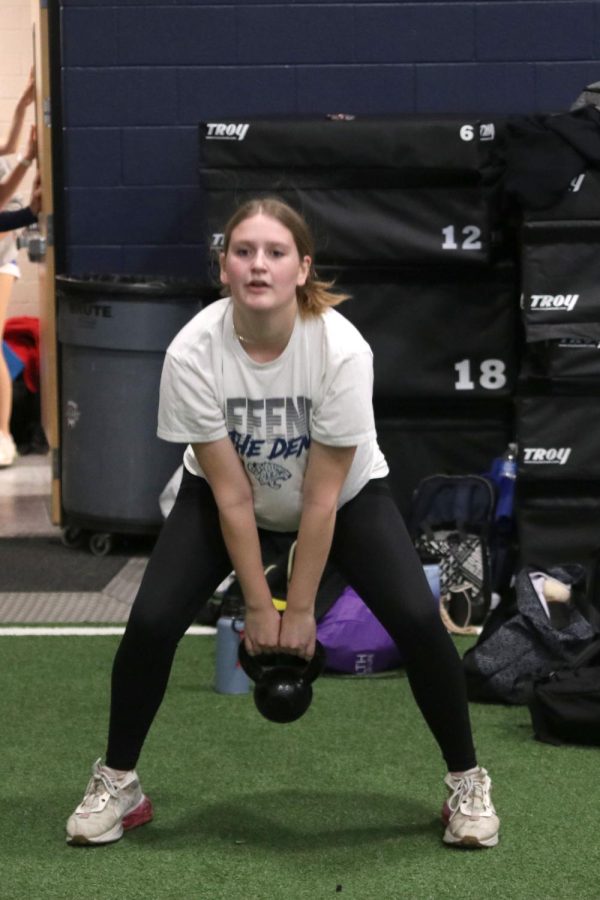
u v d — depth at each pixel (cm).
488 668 1115
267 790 930
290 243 746
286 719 816
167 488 1516
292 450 778
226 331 768
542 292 1370
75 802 911
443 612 1338
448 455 1517
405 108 1638
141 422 1556
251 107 1644
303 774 960
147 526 1569
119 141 1653
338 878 791
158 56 1636
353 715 1086
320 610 1185
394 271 1463
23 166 1739
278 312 743
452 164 1411
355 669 1183
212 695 1134
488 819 831
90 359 1563
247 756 995
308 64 1633
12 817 884
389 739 1032
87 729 1055
